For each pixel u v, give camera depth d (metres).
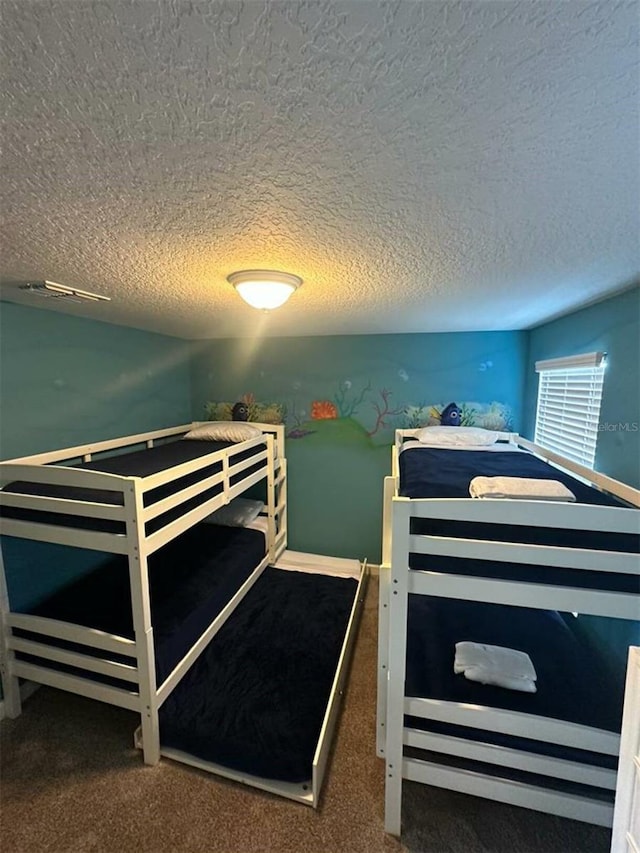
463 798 1.52
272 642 2.27
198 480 2.11
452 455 2.32
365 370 3.47
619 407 1.84
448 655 1.63
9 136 0.66
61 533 1.67
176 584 2.35
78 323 2.49
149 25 0.46
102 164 0.76
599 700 1.37
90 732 1.82
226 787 1.57
